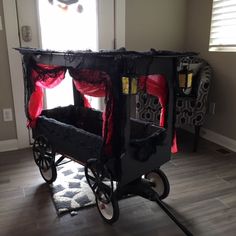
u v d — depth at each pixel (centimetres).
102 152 148
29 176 216
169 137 167
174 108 164
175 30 306
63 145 186
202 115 253
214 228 157
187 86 160
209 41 280
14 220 165
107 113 141
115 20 271
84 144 167
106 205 160
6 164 236
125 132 143
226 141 272
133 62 131
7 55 247
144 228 158
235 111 259
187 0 301
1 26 239
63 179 209
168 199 185
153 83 155
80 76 158
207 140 292
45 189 198
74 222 163
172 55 146
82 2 257
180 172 222
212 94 285
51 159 195
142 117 268
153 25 292
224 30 266
